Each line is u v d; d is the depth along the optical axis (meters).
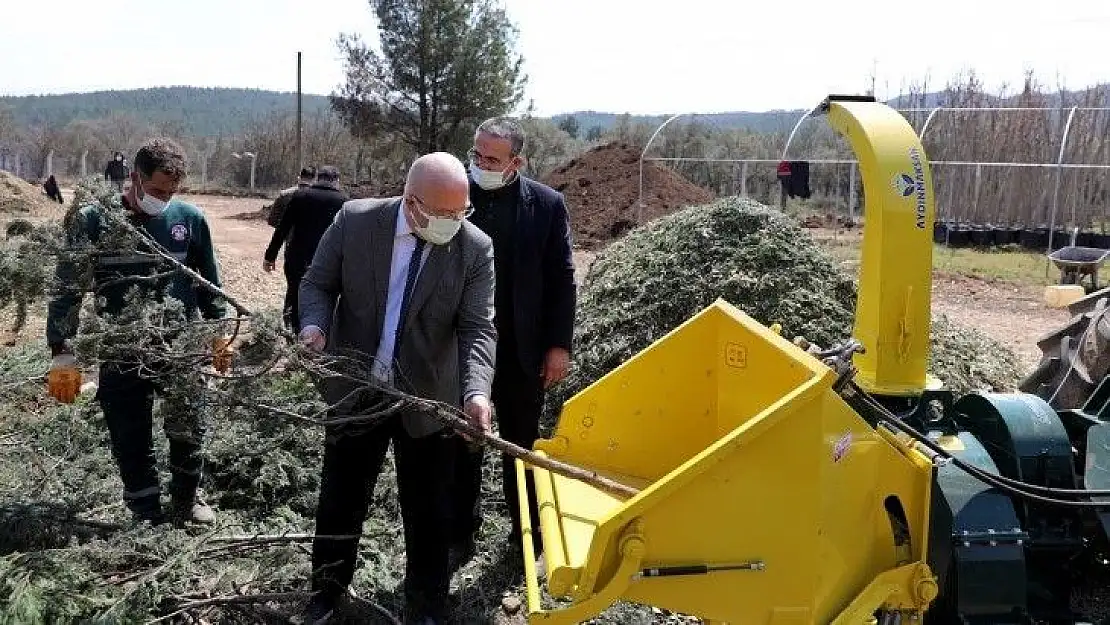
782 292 6.05
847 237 21.17
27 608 2.99
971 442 3.25
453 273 3.45
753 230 6.43
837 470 2.63
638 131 41.91
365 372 3.32
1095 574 3.59
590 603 2.48
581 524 2.92
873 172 3.33
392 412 3.22
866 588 2.80
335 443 3.53
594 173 22.47
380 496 4.69
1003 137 21.42
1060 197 20.73
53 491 4.24
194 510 4.31
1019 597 2.99
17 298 3.71
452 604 3.95
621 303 6.21
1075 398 4.41
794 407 2.49
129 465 4.11
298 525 4.34
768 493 2.53
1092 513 3.21
